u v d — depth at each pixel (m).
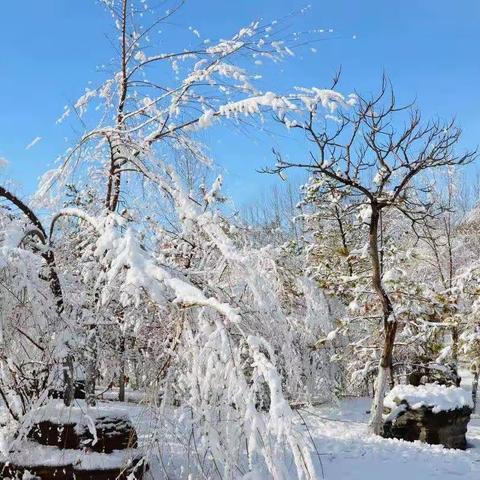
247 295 5.85
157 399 4.88
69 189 6.77
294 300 7.31
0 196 5.99
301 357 7.16
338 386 14.15
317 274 14.22
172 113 7.02
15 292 4.97
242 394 4.21
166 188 5.75
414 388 12.52
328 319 7.65
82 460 5.48
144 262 4.38
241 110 5.94
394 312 12.68
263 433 3.95
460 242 22.62
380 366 12.40
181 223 6.09
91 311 5.70
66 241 6.23
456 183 22.11
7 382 5.74
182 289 4.25
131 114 7.23
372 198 12.16
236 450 4.45
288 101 5.78
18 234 5.35
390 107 11.57
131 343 6.11
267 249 6.79
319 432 10.71
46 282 5.50
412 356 16.80
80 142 6.41
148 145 6.48
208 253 6.09
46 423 5.84
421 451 9.66
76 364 5.84
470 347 15.61
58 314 5.55
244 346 5.05
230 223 6.75
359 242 18.67
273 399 3.76
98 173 6.98
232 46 7.11
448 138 11.95
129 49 7.78
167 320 5.21
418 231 20.30
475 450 12.03
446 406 11.80
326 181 13.01
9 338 5.21
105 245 4.55
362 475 8.10
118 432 5.81
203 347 4.62
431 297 14.34
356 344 13.94
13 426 5.82
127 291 4.40
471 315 16.00
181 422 4.75
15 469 5.55
